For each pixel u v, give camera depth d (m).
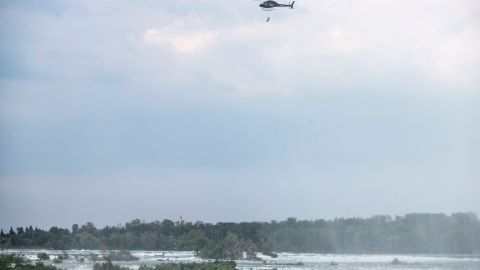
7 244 197.62
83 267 156.62
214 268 142.62
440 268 192.75
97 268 142.50
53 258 195.12
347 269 182.00
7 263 128.88
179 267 138.88
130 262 185.88
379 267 195.50
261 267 181.62
